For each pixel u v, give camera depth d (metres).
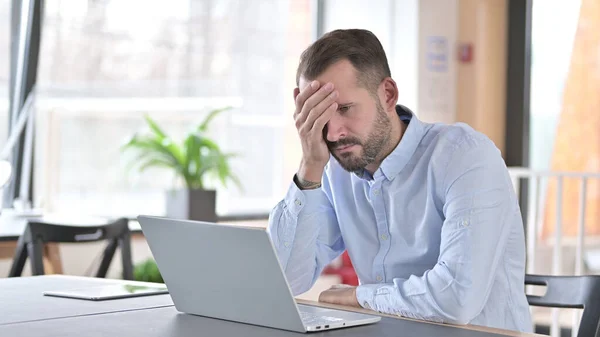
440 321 1.51
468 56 4.84
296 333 1.29
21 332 1.30
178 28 4.28
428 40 4.72
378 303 1.57
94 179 4.10
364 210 1.78
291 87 4.73
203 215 3.89
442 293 1.50
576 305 1.62
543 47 4.99
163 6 4.22
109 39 4.07
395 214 1.72
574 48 5.00
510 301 1.68
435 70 4.75
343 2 4.91
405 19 4.73
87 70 4.03
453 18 4.81
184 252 1.40
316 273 1.85
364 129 1.61
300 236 1.73
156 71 4.22
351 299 1.63
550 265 4.94
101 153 4.11
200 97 4.38
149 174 4.23
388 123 1.65
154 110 4.23
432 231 1.69
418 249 1.71
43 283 1.86
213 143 3.96
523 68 4.94
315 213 1.73
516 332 1.35
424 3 4.70
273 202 4.71
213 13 4.41
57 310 1.50
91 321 1.39
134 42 4.14
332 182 1.82
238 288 1.35
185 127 4.34
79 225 2.72
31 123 3.87
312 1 4.88
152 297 1.66
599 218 4.98
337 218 1.84
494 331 1.36
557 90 5.00
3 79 3.86
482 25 4.89
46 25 3.89
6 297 1.65
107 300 1.62
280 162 4.71
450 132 1.68
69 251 3.81
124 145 3.86
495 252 1.57
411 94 4.71
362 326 1.37
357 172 1.71
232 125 4.52
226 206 4.53
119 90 4.12
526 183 4.95
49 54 3.92
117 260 3.92
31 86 3.90
